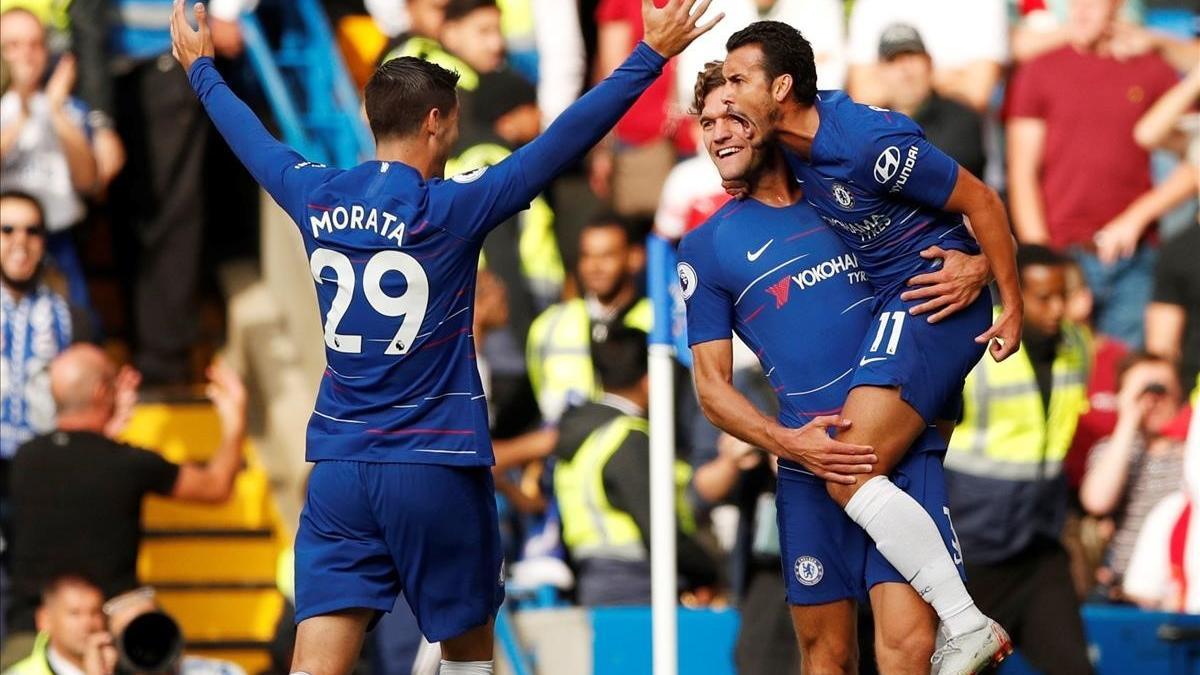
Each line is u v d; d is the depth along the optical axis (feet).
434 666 92.12
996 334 65.36
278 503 114.73
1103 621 98.73
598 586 97.66
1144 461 105.91
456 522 62.90
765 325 68.18
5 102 111.04
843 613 68.95
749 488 90.22
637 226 115.75
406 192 61.93
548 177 62.08
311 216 62.59
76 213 112.78
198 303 119.85
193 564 112.68
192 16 120.88
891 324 65.57
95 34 115.34
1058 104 121.29
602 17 128.26
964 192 64.23
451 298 62.34
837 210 65.77
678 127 117.60
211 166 126.52
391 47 119.03
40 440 97.30
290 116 116.16
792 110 64.85
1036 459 90.68
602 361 99.66
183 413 116.78
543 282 116.57
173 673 85.87
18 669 89.97
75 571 90.43
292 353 120.78
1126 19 127.65
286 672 99.30
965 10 118.52
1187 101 121.19
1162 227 121.60
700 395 68.54
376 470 62.23
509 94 114.62
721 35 115.75
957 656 64.49
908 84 110.42
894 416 64.85
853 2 117.70
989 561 90.58
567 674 96.22
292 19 126.82
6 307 106.01
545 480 104.99
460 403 62.69
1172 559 103.09
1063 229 120.88
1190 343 116.57
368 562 63.05
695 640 93.76
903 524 64.64
